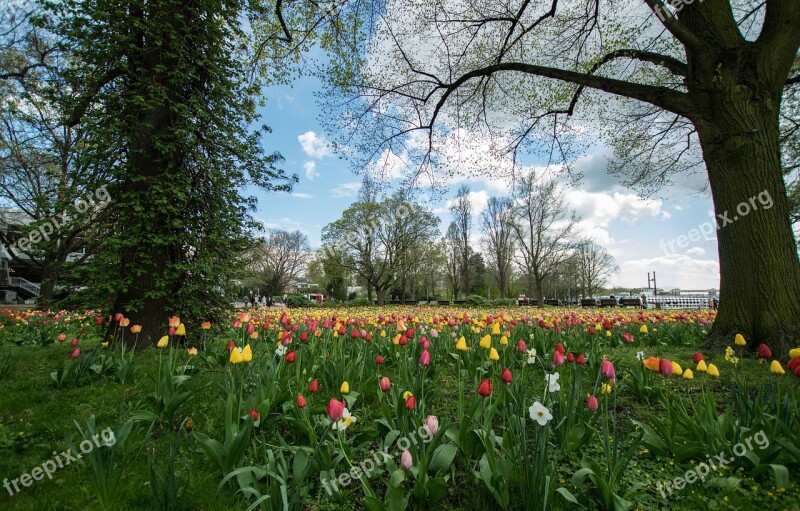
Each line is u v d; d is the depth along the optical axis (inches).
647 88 295.1
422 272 1680.6
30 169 679.7
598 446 124.8
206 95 343.6
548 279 2037.4
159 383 151.2
